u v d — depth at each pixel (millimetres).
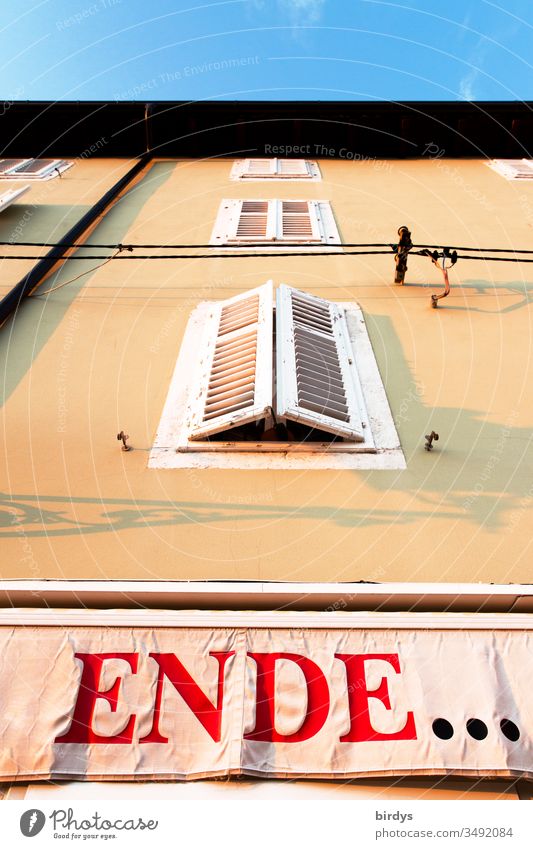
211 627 2789
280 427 4047
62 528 3551
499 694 2627
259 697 2625
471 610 2975
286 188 8312
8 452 4066
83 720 2582
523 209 7578
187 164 9344
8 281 5945
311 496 3719
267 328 4609
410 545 3449
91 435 4180
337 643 2754
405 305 5594
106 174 8891
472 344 5070
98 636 2768
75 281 5992
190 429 4066
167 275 6094
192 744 2539
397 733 2545
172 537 3490
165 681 2662
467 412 4359
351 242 6680
